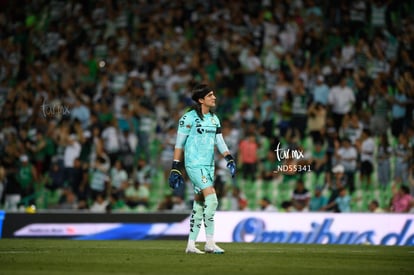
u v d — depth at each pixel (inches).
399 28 3046.3
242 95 2896.2
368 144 2541.8
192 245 1285.7
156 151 2723.9
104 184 2576.3
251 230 1932.8
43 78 3019.2
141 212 2001.7
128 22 3243.1
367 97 2746.1
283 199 2507.4
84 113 2775.6
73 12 3309.5
